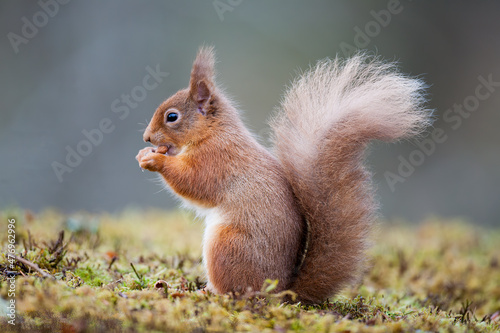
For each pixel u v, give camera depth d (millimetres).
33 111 20438
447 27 25531
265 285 7445
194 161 8594
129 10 21953
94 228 12414
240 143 8656
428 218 21281
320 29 24203
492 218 23375
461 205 23922
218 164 8484
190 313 6453
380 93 7859
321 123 8094
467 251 15195
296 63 23562
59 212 16766
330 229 7914
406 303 9477
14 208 13555
